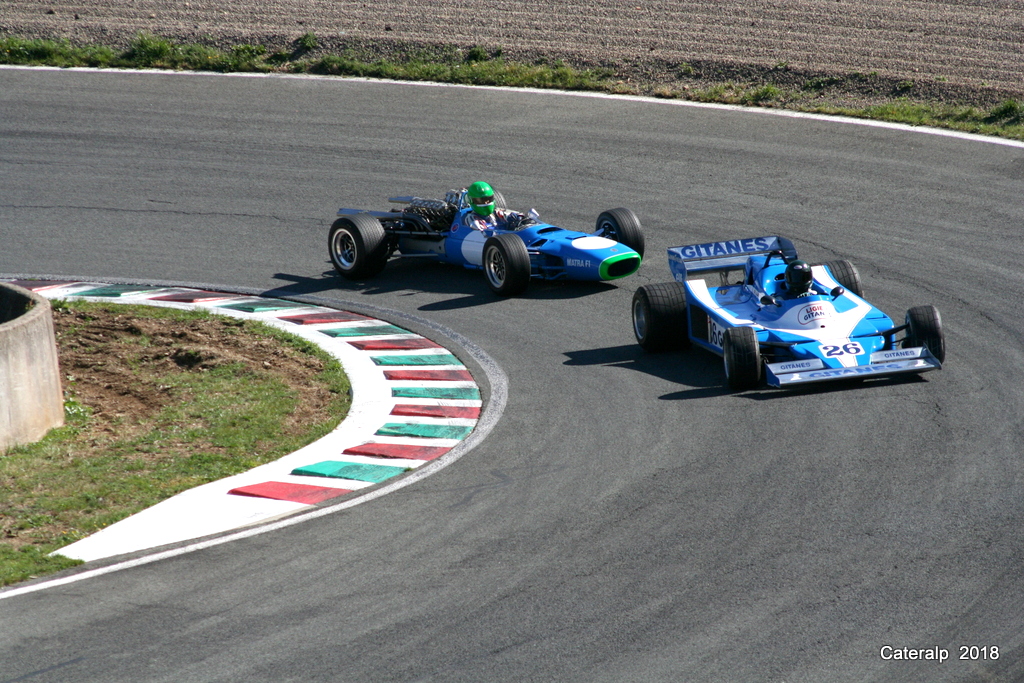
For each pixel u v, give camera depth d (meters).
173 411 36.06
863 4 96.69
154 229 59.62
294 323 45.03
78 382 39.09
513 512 26.72
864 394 33.84
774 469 28.55
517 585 22.95
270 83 85.06
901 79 77.75
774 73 81.31
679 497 27.11
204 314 45.72
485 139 72.25
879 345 35.28
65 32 95.69
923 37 86.88
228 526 26.70
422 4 102.06
